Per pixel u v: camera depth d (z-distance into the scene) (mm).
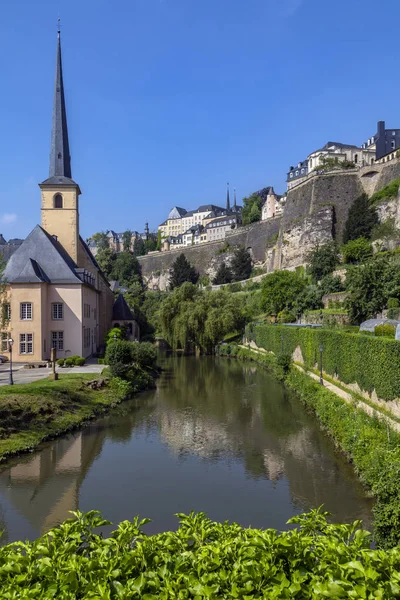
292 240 92562
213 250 127938
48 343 46312
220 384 40875
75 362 43469
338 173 91312
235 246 120562
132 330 78125
